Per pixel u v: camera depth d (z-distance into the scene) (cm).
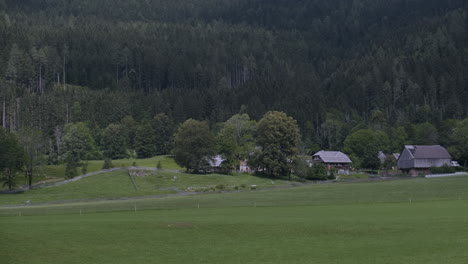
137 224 5669
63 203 10644
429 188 10644
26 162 13912
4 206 10412
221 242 4681
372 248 4303
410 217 6034
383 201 8594
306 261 3909
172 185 14550
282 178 16588
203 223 5712
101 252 4284
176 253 4247
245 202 8894
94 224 5697
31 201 11319
